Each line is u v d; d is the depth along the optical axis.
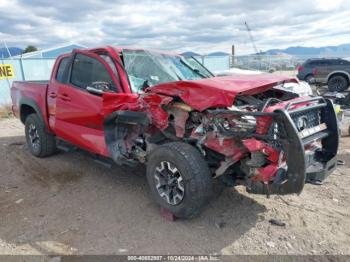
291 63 22.55
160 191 3.60
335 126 3.59
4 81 13.79
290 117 2.97
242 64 19.77
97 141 4.43
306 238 3.22
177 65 4.98
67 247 3.13
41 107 5.44
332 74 16.52
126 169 5.16
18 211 3.88
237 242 3.18
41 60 15.06
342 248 3.05
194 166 3.24
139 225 3.50
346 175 4.77
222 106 3.24
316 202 3.96
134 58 4.49
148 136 3.97
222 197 4.08
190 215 3.39
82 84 4.68
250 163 3.12
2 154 6.14
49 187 4.57
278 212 3.72
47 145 5.66
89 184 4.63
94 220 3.63
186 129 3.64
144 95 3.79
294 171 2.95
